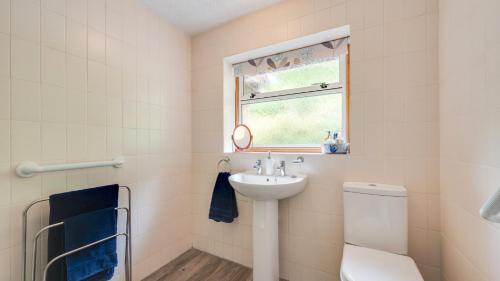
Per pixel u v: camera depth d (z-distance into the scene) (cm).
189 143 203
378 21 130
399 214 116
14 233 102
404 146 124
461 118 93
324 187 147
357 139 136
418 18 121
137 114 158
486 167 76
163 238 178
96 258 119
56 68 116
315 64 174
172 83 187
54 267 108
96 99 134
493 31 72
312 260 151
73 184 124
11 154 101
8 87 100
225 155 188
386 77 129
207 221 197
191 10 170
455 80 98
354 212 125
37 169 104
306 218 153
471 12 85
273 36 165
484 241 78
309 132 175
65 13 120
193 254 195
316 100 173
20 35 104
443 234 113
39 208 110
